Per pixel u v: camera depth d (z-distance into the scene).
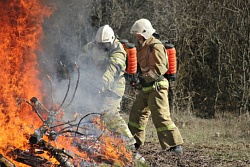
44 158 8.26
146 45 11.97
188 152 12.34
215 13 23.08
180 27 23.02
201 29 23.27
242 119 20.30
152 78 11.80
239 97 22.56
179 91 22.78
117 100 10.77
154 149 12.62
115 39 11.00
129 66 11.27
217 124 19.06
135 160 9.68
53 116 8.95
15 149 8.16
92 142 9.15
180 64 23.05
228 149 13.14
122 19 23.61
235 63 22.77
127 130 10.29
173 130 11.95
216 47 23.23
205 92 23.64
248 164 11.10
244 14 22.45
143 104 12.30
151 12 23.73
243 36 22.41
